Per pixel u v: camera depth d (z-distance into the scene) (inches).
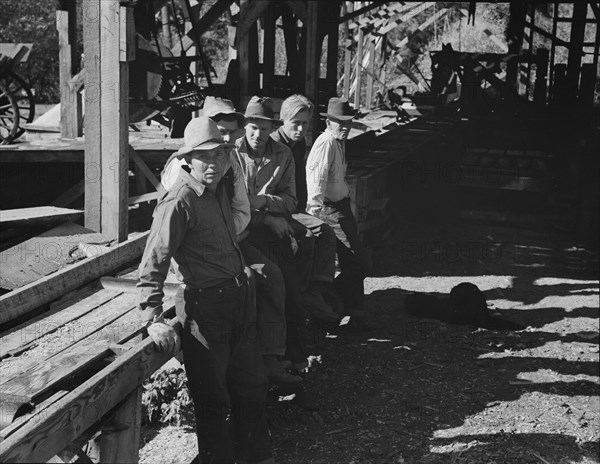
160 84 376.8
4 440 119.8
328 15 471.5
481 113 601.6
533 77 922.1
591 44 573.9
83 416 135.3
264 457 177.9
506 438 213.0
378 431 214.8
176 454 195.0
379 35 835.4
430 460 199.6
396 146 497.7
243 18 367.9
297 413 221.1
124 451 156.1
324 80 518.3
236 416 179.0
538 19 1035.3
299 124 227.6
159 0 426.6
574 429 220.2
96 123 230.8
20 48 438.9
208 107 191.9
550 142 572.4
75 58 392.2
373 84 888.3
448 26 1121.4
